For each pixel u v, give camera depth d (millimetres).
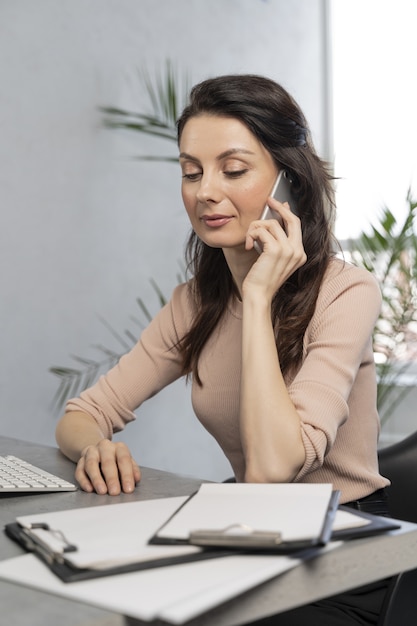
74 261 3385
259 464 1312
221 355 1717
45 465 1570
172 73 3676
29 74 3234
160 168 3688
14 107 3197
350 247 3617
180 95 3697
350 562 940
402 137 3920
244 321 1433
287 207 1559
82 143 3400
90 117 3426
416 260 3287
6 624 734
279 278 1478
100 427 1817
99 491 1307
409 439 1812
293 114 1574
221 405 1710
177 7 3688
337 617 1315
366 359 1579
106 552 854
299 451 1312
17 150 3211
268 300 1455
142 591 776
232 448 1741
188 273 3740
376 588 1364
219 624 823
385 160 3963
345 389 1420
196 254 1801
